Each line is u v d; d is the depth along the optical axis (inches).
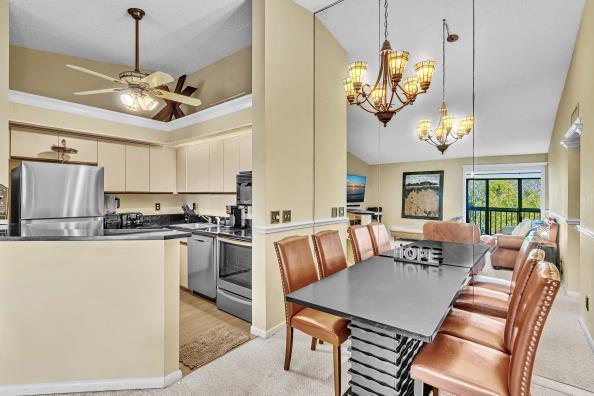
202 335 104.0
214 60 163.5
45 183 124.6
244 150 142.9
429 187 100.8
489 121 89.7
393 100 106.5
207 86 169.9
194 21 127.8
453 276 75.5
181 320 117.0
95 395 72.3
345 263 96.8
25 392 72.3
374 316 52.3
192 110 177.0
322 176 126.1
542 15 83.0
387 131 112.8
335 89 128.9
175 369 78.8
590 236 80.7
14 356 72.1
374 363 57.9
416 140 104.0
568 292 94.3
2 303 71.7
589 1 77.9
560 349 83.8
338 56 124.3
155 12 121.0
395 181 110.9
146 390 74.6
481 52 90.9
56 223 125.7
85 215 136.0
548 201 82.7
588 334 85.8
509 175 86.7
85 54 153.6
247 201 134.3
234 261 122.2
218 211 175.8
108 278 74.7
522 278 56.9
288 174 112.3
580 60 80.8
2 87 99.9
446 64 97.0
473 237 91.0
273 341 100.3
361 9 116.3
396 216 109.9
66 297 73.5
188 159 175.3
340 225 133.0
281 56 110.3
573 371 76.4
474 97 91.9
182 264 150.5
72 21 125.7
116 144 160.1
